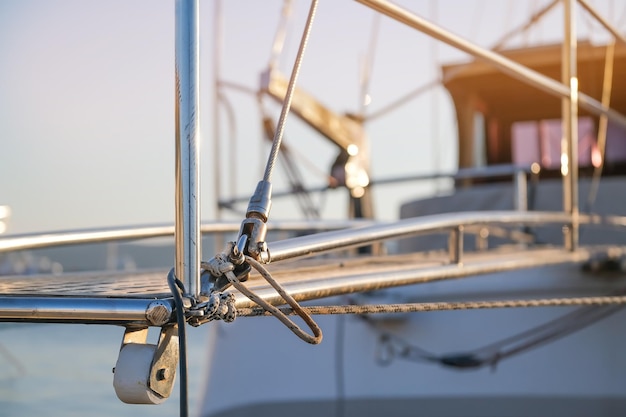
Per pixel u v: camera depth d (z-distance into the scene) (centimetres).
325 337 529
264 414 528
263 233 157
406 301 529
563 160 390
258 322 543
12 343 1708
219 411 532
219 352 546
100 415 855
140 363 142
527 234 601
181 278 147
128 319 143
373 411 515
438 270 253
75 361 1398
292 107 627
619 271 492
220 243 554
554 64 705
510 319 504
